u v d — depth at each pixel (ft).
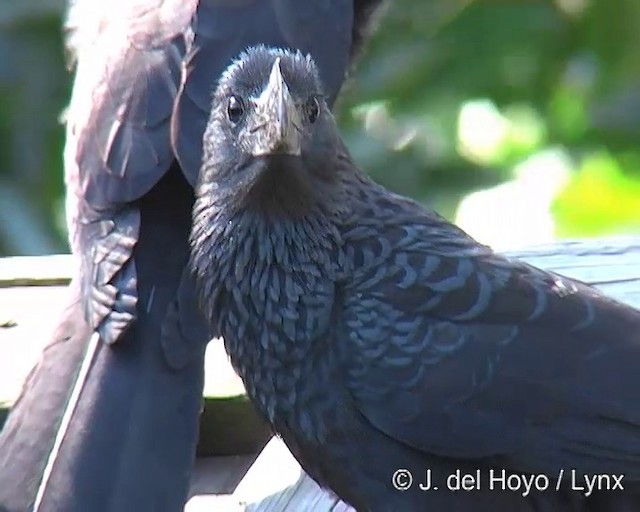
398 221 27.43
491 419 26.25
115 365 29.68
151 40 32.73
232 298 27.25
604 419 26.12
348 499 27.58
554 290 26.78
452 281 26.66
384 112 54.03
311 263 26.76
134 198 31.01
